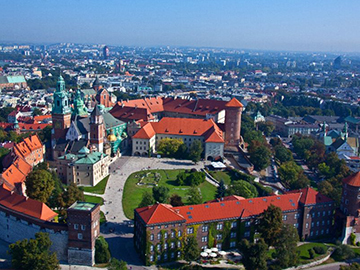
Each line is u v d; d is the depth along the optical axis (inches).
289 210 7416.3
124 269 6136.8
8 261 6456.7
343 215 7691.9
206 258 6766.7
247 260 6294.3
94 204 6628.9
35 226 6688.0
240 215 7062.0
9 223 7066.9
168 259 6673.2
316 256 7057.1
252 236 7180.1
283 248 6614.2
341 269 6082.7
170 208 6845.5
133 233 7539.4
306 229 7623.0
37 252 6063.0
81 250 6432.1
